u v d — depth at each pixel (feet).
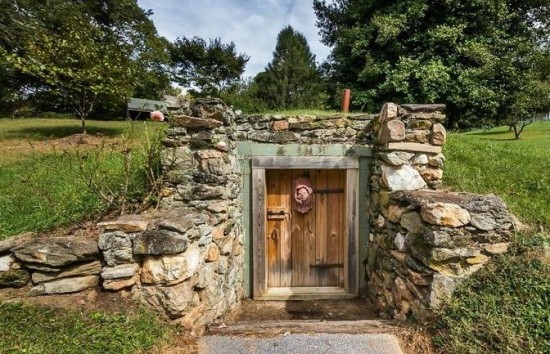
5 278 6.40
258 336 6.91
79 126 31.09
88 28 25.68
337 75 40.57
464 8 30.78
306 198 13.12
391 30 30.71
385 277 10.21
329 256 13.60
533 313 5.79
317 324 7.97
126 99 24.45
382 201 10.62
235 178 11.60
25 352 4.97
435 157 10.04
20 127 29.60
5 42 24.73
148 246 6.61
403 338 6.68
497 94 29.68
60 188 10.55
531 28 32.99
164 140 9.60
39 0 31.12
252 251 12.67
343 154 12.41
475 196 7.80
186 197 9.52
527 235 7.36
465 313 6.22
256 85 75.92
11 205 9.46
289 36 80.94
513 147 18.58
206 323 7.99
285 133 12.36
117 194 9.41
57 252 6.47
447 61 30.68
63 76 21.35
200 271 7.82
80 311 6.15
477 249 6.88
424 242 7.48
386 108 10.26
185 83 75.87
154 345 5.92
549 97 29.84
